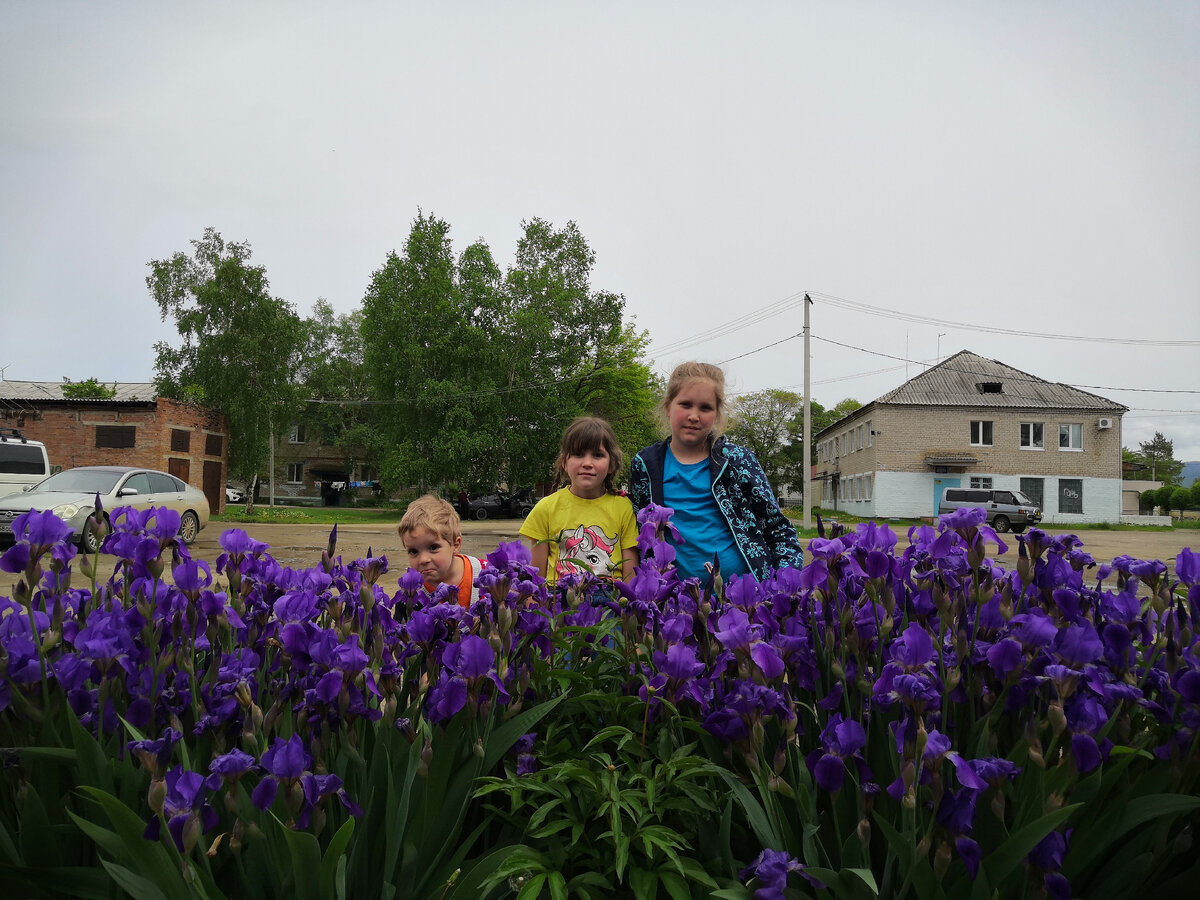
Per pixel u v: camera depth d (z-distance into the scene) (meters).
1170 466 91.56
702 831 1.62
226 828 1.46
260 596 1.85
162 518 1.72
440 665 1.65
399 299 34.31
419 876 1.46
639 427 41.06
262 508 35.19
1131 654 1.60
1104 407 37.50
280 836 1.35
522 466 35.72
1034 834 1.18
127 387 53.53
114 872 1.18
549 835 1.59
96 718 1.63
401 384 34.06
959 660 1.43
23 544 1.56
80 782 1.44
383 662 1.50
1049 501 37.53
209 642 1.69
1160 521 36.84
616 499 3.14
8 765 1.50
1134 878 1.40
